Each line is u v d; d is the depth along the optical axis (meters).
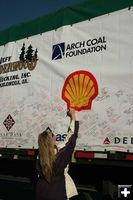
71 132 5.08
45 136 4.62
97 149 6.14
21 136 7.63
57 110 6.92
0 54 8.46
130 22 5.92
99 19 6.39
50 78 7.14
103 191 6.19
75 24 6.80
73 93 6.64
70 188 4.96
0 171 9.03
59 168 4.50
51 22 7.28
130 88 5.82
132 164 5.76
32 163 7.88
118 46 6.05
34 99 7.43
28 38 7.75
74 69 6.69
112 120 5.99
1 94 8.29
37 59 7.45
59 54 7.01
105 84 6.15
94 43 6.41
